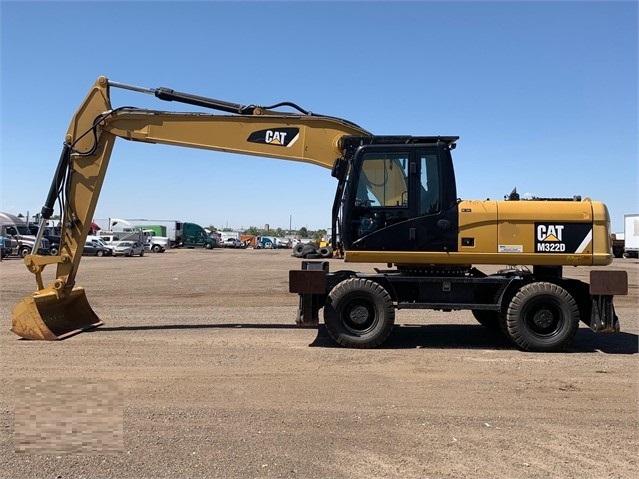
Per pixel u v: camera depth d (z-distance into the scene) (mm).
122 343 9141
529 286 8711
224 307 14031
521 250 8836
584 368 7555
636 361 8000
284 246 97312
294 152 9852
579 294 9109
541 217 8844
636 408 5820
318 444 4797
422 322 11672
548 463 4441
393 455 4578
